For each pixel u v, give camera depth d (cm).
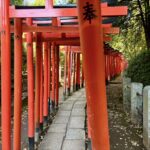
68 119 966
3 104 413
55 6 491
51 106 1052
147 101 620
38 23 631
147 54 1139
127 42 1602
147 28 1188
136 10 1250
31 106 659
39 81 755
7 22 402
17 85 541
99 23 166
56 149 677
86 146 691
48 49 934
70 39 776
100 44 166
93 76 167
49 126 879
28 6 480
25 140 752
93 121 172
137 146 681
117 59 3098
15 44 540
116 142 711
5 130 412
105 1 493
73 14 467
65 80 1441
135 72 1143
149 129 620
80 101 1328
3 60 408
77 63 1705
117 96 1420
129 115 948
